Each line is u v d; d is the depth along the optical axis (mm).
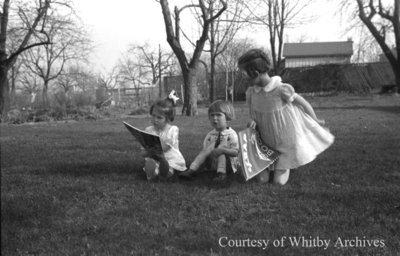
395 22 25734
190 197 4031
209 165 5102
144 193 4230
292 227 3203
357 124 10273
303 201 3791
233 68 34406
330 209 3572
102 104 24562
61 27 22000
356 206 3605
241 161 4199
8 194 4312
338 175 4734
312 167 5184
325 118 12555
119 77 50938
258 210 3639
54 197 4160
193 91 18234
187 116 17297
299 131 4391
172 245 2947
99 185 4574
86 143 8289
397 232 3025
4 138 9977
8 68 20500
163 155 4621
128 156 6453
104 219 3510
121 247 2928
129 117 20312
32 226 3391
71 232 3225
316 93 32062
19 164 6043
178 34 18406
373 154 5910
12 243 3033
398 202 3668
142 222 3420
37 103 22453
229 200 3930
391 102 20016
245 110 19641
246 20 22031
